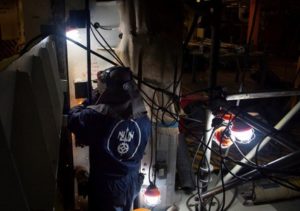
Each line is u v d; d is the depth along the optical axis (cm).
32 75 177
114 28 354
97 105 297
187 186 430
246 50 332
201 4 272
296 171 213
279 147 538
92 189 323
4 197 102
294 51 1234
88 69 289
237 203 423
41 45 221
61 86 313
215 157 498
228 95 280
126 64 354
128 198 326
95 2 340
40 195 141
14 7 338
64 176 380
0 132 97
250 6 995
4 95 111
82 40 343
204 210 350
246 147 543
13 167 100
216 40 283
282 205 420
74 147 373
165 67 340
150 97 353
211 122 305
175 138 372
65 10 324
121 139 302
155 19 327
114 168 309
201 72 1109
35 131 138
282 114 633
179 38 336
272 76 804
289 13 1101
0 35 336
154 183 363
